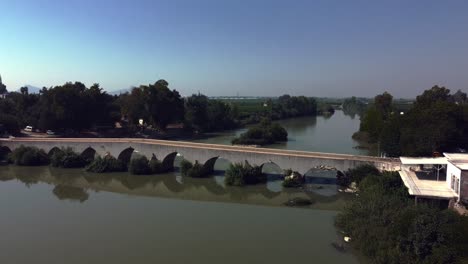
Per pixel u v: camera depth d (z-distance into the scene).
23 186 59.34
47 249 35.38
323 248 35.38
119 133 114.69
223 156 61.75
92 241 37.16
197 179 62.66
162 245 36.22
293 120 188.88
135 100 112.44
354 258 33.28
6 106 111.50
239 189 56.47
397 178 46.88
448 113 62.75
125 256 33.88
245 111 193.62
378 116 95.81
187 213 46.16
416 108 71.31
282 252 34.59
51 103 103.06
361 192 46.28
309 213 45.72
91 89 114.31
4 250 35.12
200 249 35.28
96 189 58.19
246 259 33.22
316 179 60.34
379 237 32.09
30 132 107.06
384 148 66.88
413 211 31.91
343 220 39.75
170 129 126.56
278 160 58.00
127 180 63.59
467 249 26.48
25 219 43.59
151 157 68.50
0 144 78.50
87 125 109.56
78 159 72.06
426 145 58.16
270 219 43.69
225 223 42.31
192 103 130.75
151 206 49.09
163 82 121.12
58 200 51.66
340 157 56.16
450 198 36.84
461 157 44.41
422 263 27.48
